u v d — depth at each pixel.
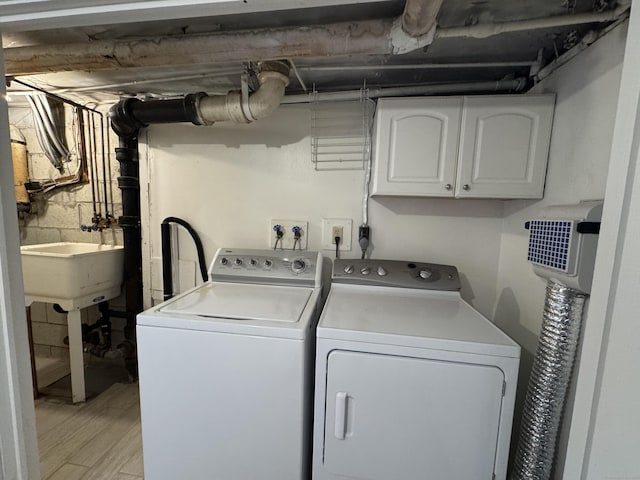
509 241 1.68
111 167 2.28
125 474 1.50
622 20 0.95
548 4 1.08
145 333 1.20
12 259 0.84
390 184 1.54
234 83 1.78
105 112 2.21
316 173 1.93
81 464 1.55
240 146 1.99
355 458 1.10
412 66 1.49
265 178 1.99
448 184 1.49
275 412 1.16
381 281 1.64
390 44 1.11
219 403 1.18
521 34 1.25
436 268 1.68
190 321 1.17
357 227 1.92
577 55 1.19
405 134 1.50
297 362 1.13
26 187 2.32
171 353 1.19
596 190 1.05
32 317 2.52
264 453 1.18
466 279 1.85
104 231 2.35
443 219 1.84
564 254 1.00
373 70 1.60
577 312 1.02
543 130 1.37
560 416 1.07
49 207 2.39
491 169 1.44
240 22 1.23
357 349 1.07
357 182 1.89
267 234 2.02
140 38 1.29
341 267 1.72
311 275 1.71
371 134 1.83
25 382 0.89
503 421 1.00
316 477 1.14
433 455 1.05
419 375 1.04
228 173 2.02
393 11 1.15
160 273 2.18
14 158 2.28
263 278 1.74
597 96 1.07
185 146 2.05
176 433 1.23
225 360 1.16
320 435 1.12
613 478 0.60
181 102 1.67
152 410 1.23
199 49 1.19
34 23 0.74
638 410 0.55
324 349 1.09
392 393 1.06
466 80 1.72
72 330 1.96
